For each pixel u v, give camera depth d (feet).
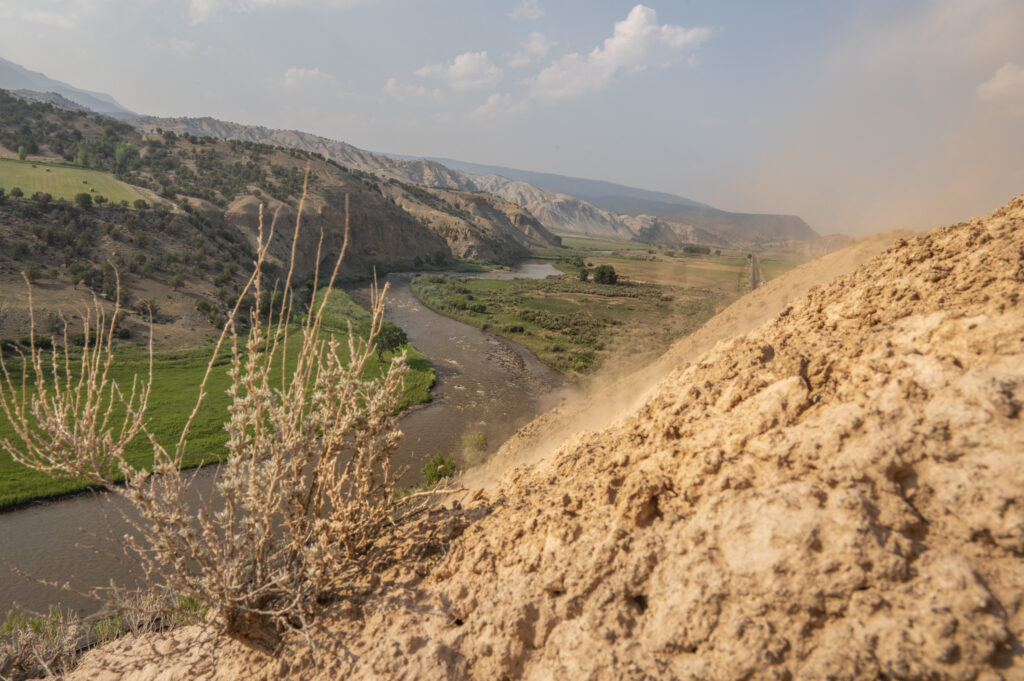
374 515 10.61
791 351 9.96
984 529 5.83
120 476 71.31
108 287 168.55
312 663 9.07
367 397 10.71
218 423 91.56
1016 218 10.91
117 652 12.93
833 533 6.25
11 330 131.64
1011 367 6.88
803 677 5.67
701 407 10.19
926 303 9.56
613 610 7.37
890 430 6.93
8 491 67.26
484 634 8.25
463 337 178.40
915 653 5.26
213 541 9.28
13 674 13.92
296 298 215.92
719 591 6.64
